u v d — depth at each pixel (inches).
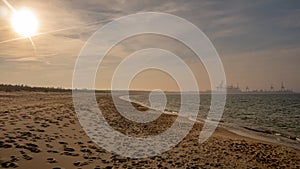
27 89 3649.1
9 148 378.3
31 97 1926.7
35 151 389.4
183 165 447.8
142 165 416.8
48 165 344.5
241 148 668.7
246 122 1472.7
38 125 583.2
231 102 4047.7
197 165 458.9
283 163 553.9
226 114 1932.8
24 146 400.2
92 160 400.5
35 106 1038.4
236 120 1550.2
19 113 738.8
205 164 473.7
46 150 404.8
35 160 353.4
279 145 780.6
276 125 1390.3
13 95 1994.3
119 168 382.6
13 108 872.9
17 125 547.8
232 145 701.3
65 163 364.2
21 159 346.6
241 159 548.1
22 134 472.7
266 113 2116.1
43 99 1732.3
